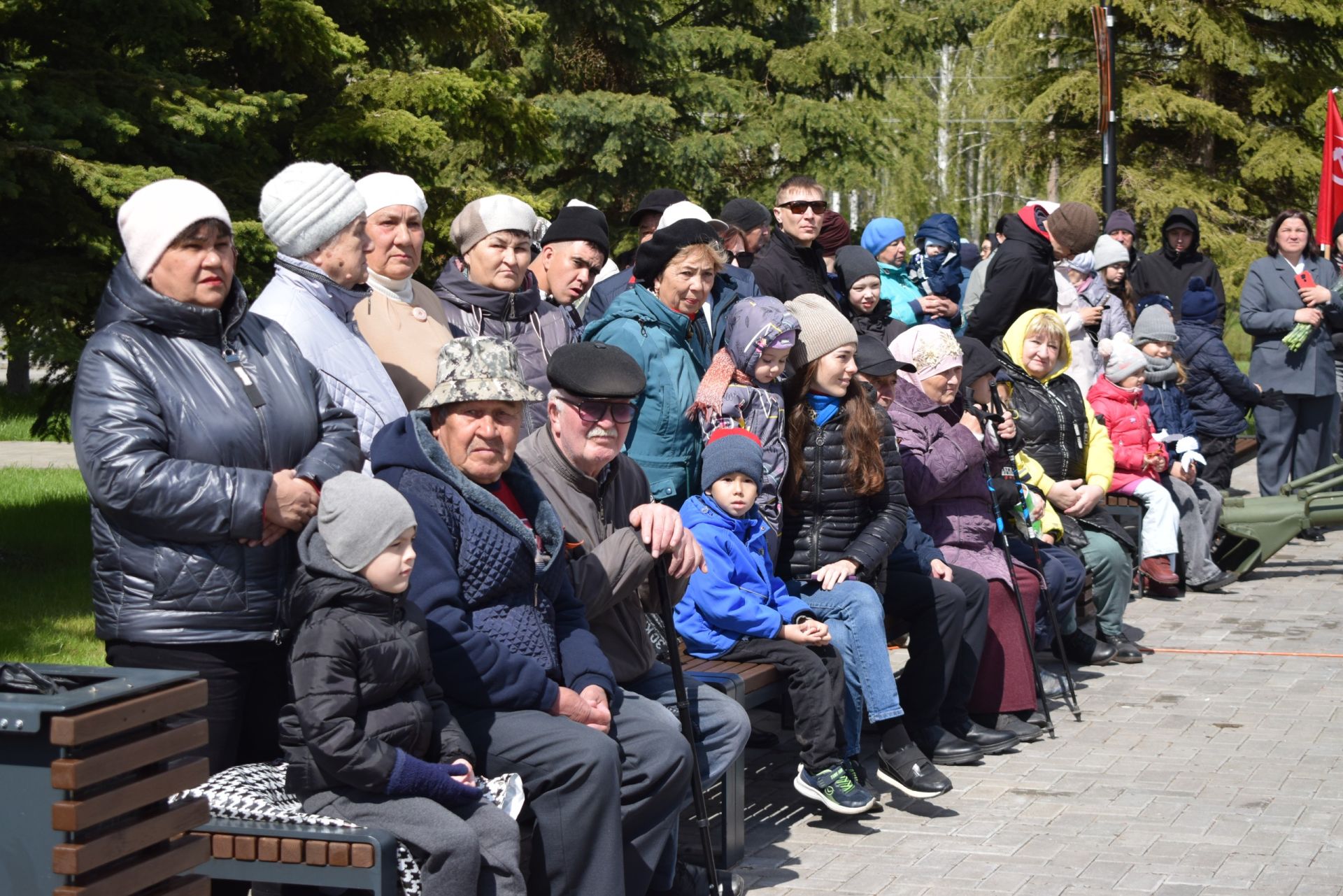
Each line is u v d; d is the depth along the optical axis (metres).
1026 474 7.44
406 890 3.30
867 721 6.45
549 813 3.65
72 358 8.16
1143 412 9.39
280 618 3.58
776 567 5.62
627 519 4.48
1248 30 26.25
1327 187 13.31
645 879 3.95
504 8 11.98
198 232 3.55
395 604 3.44
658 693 4.46
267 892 3.61
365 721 3.35
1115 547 7.71
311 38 9.94
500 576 3.80
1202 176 26.64
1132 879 4.61
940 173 39.00
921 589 5.84
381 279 4.89
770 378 5.36
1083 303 9.20
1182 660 7.80
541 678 3.77
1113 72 14.30
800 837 5.07
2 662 2.97
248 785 3.46
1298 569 10.45
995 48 29.94
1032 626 6.56
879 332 7.49
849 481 5.51
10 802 2.70
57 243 8.68
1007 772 5.82
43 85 8.43
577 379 4.21
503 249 5.44
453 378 3.80
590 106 20.27
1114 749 6.14
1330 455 11.83
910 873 4.68
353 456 3.81
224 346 3.65
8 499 12.06
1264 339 11.70
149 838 2.85
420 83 11.24
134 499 3.38
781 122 25.64
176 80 8.95
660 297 5.37
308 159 10.20
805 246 7.21
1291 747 6.15
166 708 2.88
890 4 28.05
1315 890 4.52
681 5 26.52
